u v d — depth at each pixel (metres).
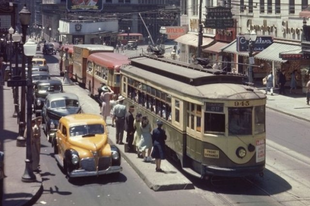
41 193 15.73
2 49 60.34
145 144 18.72
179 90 17.31
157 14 107.50
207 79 17.03
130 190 16.06
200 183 16.83
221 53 48.84
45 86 30.92
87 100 35.62
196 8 60.16
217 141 15.85
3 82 46.31
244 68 46.81
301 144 22.80
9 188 15.67
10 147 21.58
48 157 20.44
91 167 16.62
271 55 39.44
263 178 17.39
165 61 22.84
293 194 15.66
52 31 118.62
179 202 14.90
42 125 26.50
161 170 17.55
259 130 16.19
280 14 41.72
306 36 36.47
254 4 45.75
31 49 15.83
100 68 34.19
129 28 106.19
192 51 61.31
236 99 15.75
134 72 23.39
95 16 104.50
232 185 16.62
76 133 17.64
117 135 21.69
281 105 34.19
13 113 30.66
